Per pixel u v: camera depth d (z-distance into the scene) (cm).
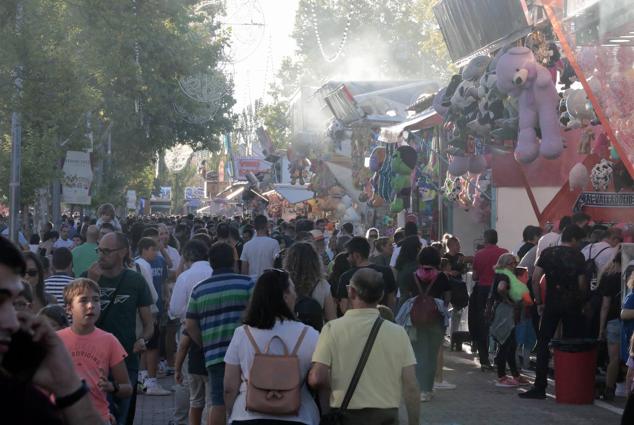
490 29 2073
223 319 998
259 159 7575
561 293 1465
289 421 753
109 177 5006
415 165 2623
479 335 1784
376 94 4006
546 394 1552
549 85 1691
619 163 1841
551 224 1905
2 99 2197
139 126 4822
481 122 1872
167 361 1761
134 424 1333
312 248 1071
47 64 2217
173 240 2170
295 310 965
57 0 2428
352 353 756
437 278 1444
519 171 2114
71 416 373
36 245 2528
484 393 1551
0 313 332
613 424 1303
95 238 1595
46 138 2364
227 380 788
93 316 806
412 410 768
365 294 770
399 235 2033
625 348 1394
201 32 4538
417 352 1438
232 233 2069
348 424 752
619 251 1468
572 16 1434
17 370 344
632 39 1412
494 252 1791
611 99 1416
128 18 3108
